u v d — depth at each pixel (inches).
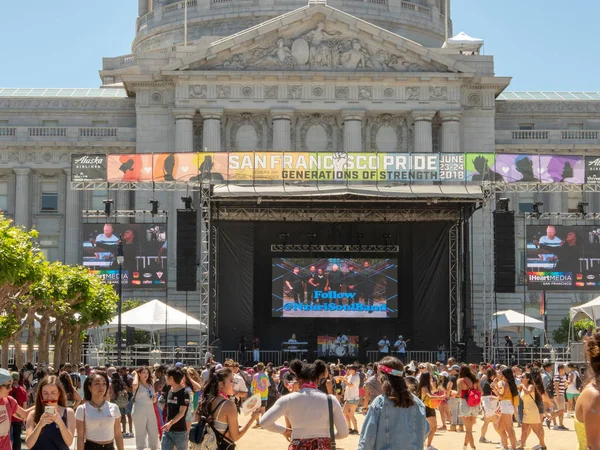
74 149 4411.9
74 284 2544.3
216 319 3176.7
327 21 4247.0
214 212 3176.7
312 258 3348.9
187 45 4864.7
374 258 3344.0
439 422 2074.3
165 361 3014.3
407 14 5442.9
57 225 4436.5
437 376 1935.3
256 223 3410.4
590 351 556.1
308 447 736.3
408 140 4286.4
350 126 4217.5
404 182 2947.8
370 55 4266.7
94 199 4443.9
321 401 742.5
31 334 2459.4
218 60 4237.2
